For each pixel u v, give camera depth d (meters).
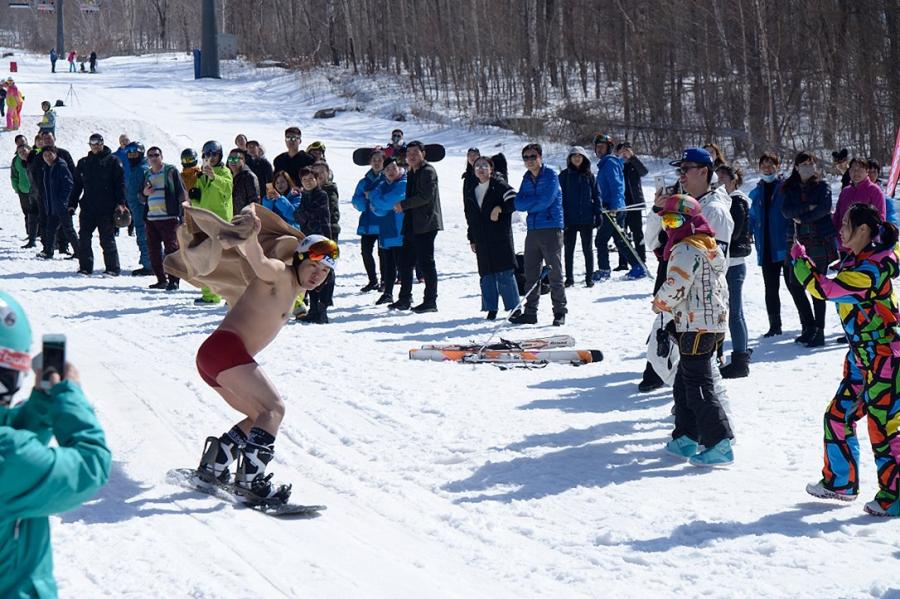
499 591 6.57
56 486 3.32
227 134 52.94
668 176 42.16
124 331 16.28
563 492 8.54
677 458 9.40
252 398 8.29
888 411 7.58
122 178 22.62
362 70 76.06
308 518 8.05
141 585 6.41
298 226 17.73
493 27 63.09
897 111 41.50
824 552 6.93
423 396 11.95
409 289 18.28
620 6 54.00
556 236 16.44
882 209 14.29
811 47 47.91
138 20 139.75
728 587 6.42
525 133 52.44
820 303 14.26
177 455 9.63
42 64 98.31
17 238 28.91
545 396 11.92
